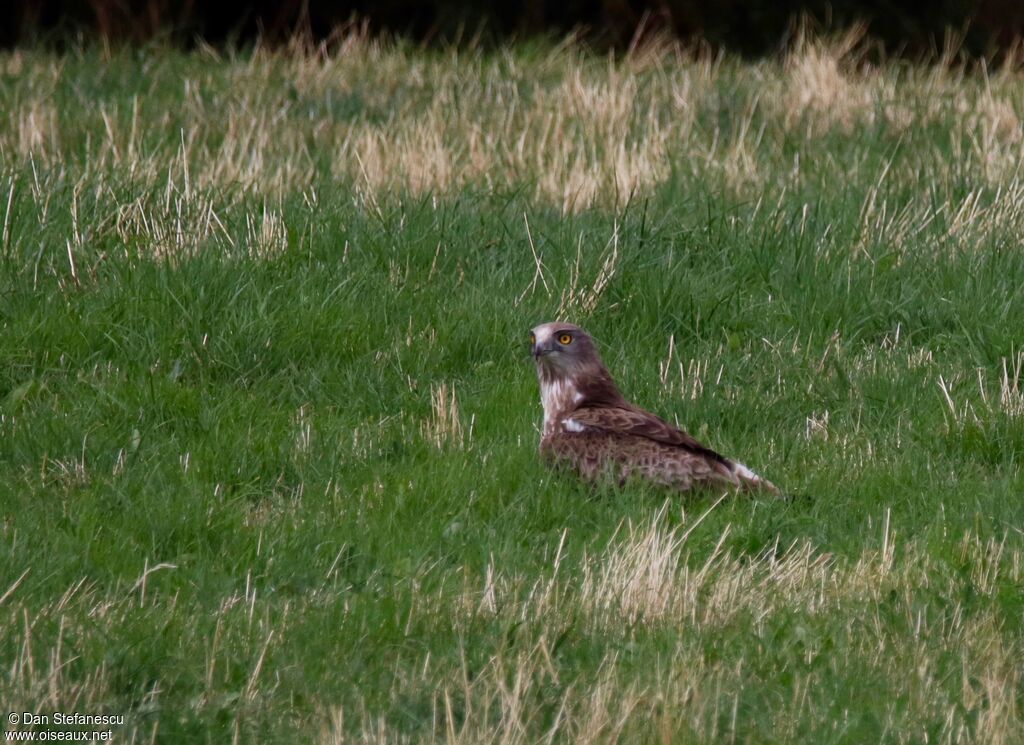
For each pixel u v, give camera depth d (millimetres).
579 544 11078
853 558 10906
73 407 13195
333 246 16672
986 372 14703
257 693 8594
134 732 8086
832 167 21188
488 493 11836
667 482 11820
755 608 9922
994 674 8852
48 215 16844
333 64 29562
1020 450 12914
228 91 26766
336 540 10883
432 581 10266
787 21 40875
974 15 41531
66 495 11578
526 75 29266
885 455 12789
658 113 24922
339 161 20938
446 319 15258
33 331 14203
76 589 9930
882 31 41250
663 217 18375
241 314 14797
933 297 16156
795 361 14812
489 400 13812
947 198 19016
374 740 8023
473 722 8281
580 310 15617
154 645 9094
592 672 9008
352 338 14727
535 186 19875
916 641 9453
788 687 8891
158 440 12820
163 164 19734
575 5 40906
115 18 36375
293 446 12594
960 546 10883
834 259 16969
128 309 14727
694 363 14594
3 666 8711
